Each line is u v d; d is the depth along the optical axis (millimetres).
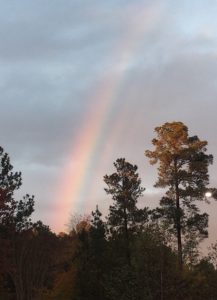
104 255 50312
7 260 51406
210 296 30641
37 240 63594
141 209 53875
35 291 62406
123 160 56594
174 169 56125
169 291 29141
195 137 57375
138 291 29109
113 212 54531
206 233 52625
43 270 65750
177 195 55219
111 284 31359
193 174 55625
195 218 52812
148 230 30125
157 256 29422
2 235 52750
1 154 50344
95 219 53750
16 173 50688
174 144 56750
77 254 53531
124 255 50156
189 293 29500
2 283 57312
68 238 69375
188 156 55938
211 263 34031
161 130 57281
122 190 55500
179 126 56750
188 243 31062
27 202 55281
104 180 56031
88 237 53719
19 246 57688
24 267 62250
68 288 52094
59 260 66562
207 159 56656
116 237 52469
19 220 54156
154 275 29250
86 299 48906
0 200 47875
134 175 56156
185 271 29922
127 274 29859
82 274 50125
